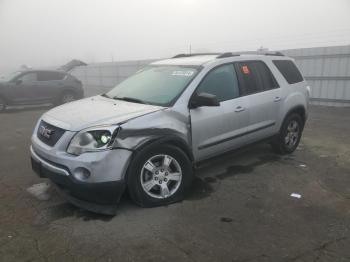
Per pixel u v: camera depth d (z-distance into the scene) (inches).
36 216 166.2
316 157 255.4
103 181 156.2
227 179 210.8
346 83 494.0
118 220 161.5
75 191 159.6
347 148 281.1
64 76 572.4
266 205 178.2
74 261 132.6
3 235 149.9
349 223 161.2
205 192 192.4
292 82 252.1
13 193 192.9
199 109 187.8
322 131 346.9
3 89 510.0
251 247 141.5
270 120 231.9
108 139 155.6
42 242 144.6
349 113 458.6
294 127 256.5
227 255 136.3
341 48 490.0
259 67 230.7
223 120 198.8
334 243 144.9
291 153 262.8
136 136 162.6
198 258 134.4
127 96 201.6
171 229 154.3
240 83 213.5
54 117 178.1
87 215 166.6
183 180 181.3
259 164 237.5
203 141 191.6
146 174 169.8
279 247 141.7
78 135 158.2
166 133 171.3
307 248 141.2
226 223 159.9
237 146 213.9
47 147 167.5
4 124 407.8
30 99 535.2
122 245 142.5
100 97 212.8
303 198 187.0
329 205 179.2
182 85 189.8
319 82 522.3
